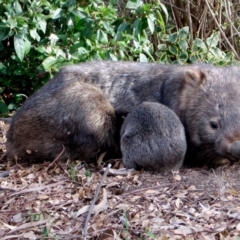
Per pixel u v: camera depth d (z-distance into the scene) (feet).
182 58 36.42
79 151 26.55
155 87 26.96
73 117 26.22
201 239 19.58
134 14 34.71
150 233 19.54
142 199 22.41
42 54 33.78
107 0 38.83
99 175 24.75
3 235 20.36
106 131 26.43
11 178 25.05
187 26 38.60
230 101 25.08
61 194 23.21
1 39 32.76
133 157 25.27
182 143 24.94
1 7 32.91
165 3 39.40
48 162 26.71
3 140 30.94
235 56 39.09
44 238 19.93
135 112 25.49
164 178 24.44
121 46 34.53
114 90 27.17
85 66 27.81
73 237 19.93
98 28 33.65
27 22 32.86
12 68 34.40
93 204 21.75
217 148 24.80
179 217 21.07
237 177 24.34
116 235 19.86
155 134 24.89
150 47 37.09
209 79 25.76
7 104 35.68
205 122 25.17
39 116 26.63
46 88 27.37
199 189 23.11
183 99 26.02
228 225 20.42
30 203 22.61
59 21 34.12
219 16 38.86
